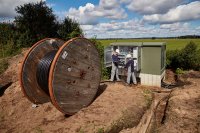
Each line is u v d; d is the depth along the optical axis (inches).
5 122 288.5
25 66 296.4
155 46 516.1
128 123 250.5
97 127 233.8
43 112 299.1
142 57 535.5
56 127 247.8
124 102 298.4
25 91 299.7
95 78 312.3
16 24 834.2
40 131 243.9
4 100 360.5
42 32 836.6
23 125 273.4
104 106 286.8
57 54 245.3
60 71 249.4
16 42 794.2
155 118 319.9
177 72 702.5
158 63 518.3
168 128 283.3
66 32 856.3
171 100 368.5
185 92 403.5
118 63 538.3
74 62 268.8
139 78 557.9
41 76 286.4
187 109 328.2
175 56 797.9
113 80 530.9
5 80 482.0
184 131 273.4
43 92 322.7
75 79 273.1
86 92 293.3
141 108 288.2
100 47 627.5
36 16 827.4
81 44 278.8
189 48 796.0
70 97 266.7
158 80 521.3
